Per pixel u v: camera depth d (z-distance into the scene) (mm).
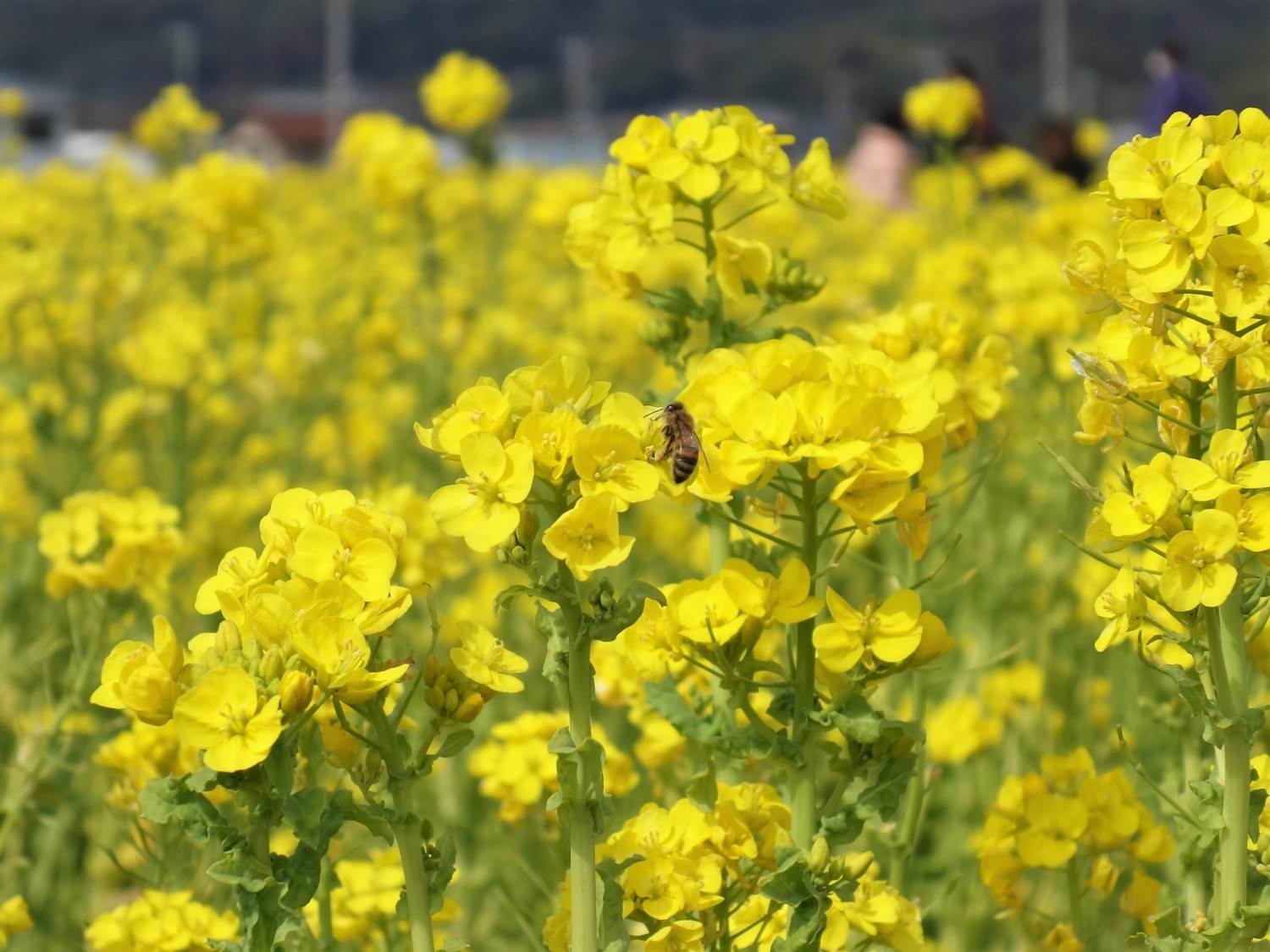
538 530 3303
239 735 2996
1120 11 141750
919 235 15641
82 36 176125
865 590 8008
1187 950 3523
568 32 197500
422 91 15664
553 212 12156
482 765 5211
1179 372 3537
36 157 42156
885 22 151875
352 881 4566
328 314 13406
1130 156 3492
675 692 3980
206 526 8812
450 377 10953
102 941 4309
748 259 4898
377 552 3162
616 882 3412
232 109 78312
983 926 5680
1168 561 3352
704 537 8680
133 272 10383
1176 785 4801
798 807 3627
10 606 7711
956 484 4957
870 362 3635
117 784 5008
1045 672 6867
